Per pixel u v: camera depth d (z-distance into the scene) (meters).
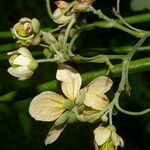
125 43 0.30
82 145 0.39
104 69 0.19
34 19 0.17
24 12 0.36
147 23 0.27
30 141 0.38
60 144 0.39
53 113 0.17
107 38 0.30
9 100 0.19
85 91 0.17
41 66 0.36
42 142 0.38
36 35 0.17
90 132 0.39
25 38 0.17
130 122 0.37
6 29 0.36
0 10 0.36
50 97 0.17
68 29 0.17
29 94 0.19
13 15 0.36
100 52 0.21
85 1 0.17
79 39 0.30
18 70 0.17
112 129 0.17
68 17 0.18
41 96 0.17
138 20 0.21
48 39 0.17
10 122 0.37
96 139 0.17
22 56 0.17
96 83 0.17
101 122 0.17
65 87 0.17
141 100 0.33
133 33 0.18
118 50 0.21
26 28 0.17
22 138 0.38
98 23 0.18
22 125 0.35
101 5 0.30
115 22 0.18
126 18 0.21
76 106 0.17
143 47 0.20
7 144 0.38
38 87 0.19
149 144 0.38
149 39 0.28
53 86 0.19
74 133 0.39
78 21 0.18
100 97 0.17
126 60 0.18
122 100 0.33
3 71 0.34
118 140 0.17
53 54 0.17
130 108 0.34
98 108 0.17
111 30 0.30
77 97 0.17
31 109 0.17
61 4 0.18
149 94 0.33
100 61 0.18
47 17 0.34
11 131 0.38
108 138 0.17
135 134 0.38
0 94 0.21
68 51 0.17
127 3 0.30
